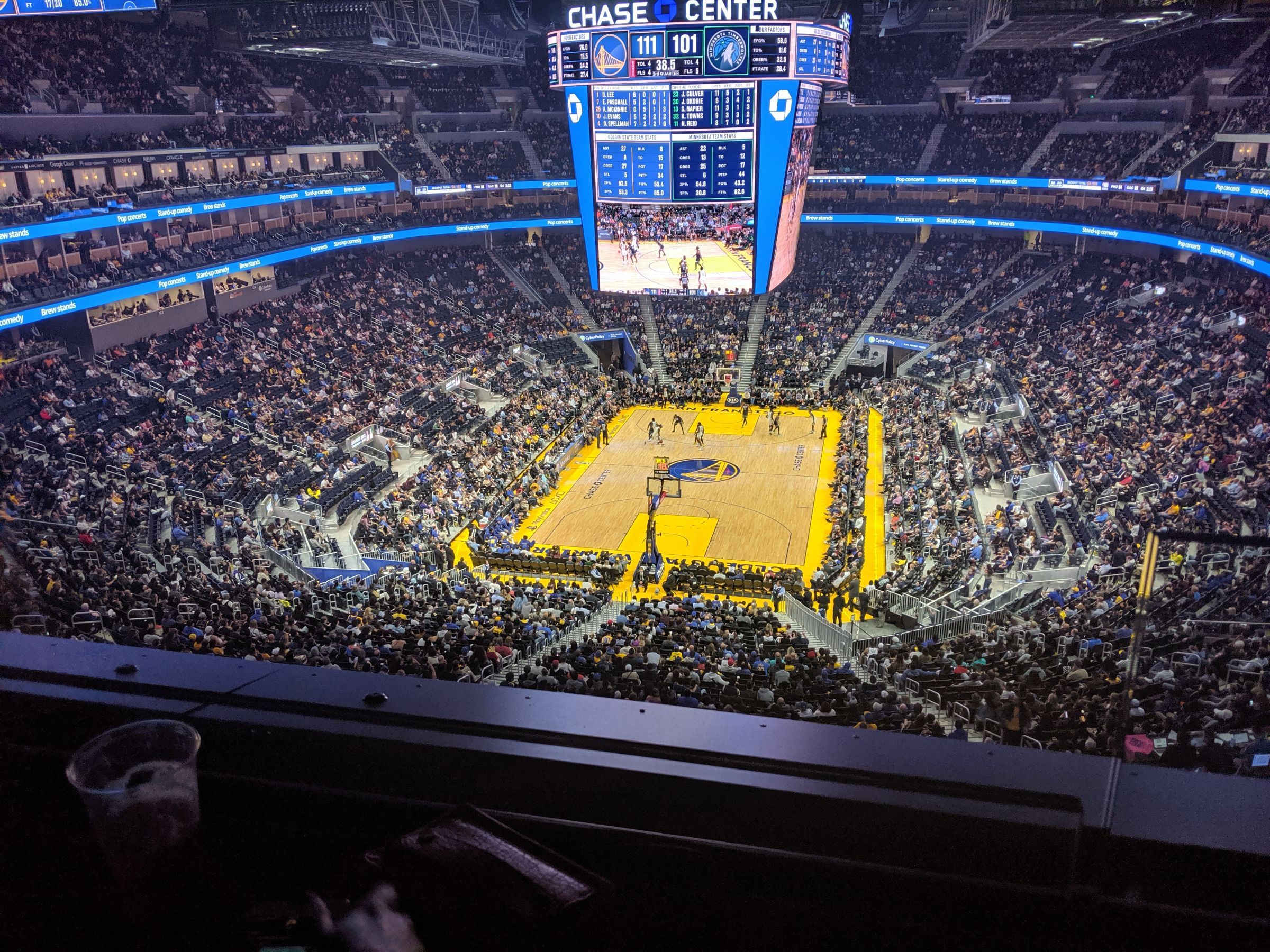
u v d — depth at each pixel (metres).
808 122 34.28
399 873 2.92
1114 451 31.23
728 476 39.84
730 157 33.09
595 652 19.05
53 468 28.30
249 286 45.12
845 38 33.84
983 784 2.98
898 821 2.95
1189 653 8.45
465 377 45.84
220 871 3.13
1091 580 23.20
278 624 19.11
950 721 16.23
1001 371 42.41
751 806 3.05
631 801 3.17
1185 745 7.86
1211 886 2.76
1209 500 25.67
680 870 3.12
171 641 16.72
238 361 39.38
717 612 24.33
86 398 32.84
